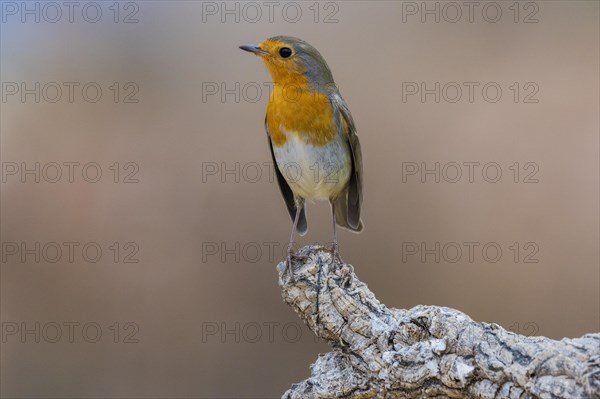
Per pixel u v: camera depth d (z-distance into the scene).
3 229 13.05
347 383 7.03
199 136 14.39
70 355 12.44
